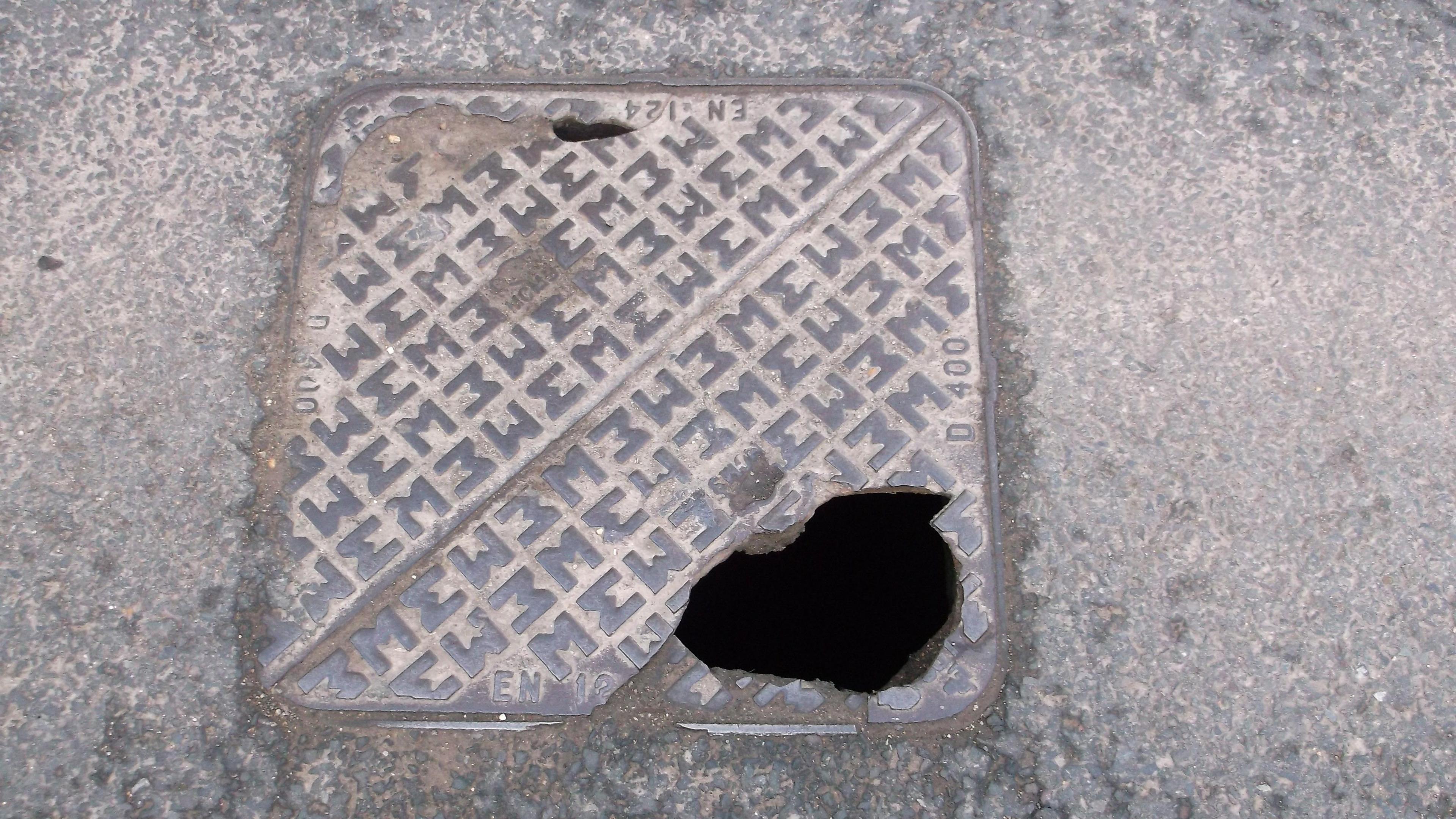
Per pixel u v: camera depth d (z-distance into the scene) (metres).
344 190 1.76
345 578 1.68
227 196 1.76
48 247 1.75
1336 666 1.67
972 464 1.70
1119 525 1.70
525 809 1.65
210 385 1.72
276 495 1.70
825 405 1.71
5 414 1.71
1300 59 1.79
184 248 1.75
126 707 1.66
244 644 1.67
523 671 1.66
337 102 1.78
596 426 1.70
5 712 1.66
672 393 1.71
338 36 1.80
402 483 1.69
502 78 1.79
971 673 1.67
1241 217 1.76
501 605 1.67
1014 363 1.72
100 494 1.70
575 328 1.72
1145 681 1.67
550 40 1.80
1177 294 1.74
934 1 1.80
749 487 1.69
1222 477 1.70
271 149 1.77
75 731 1.66
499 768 1.65
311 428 1.71
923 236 1.75
